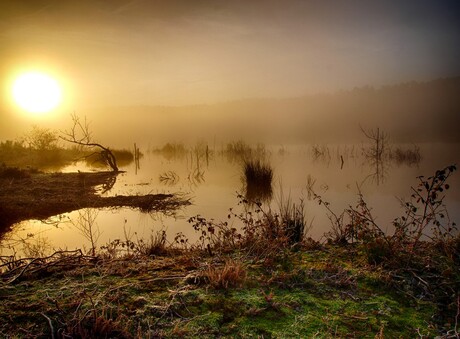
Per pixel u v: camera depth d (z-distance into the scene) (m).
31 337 2.66
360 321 3.03
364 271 3.99
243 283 3.63
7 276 3.79
